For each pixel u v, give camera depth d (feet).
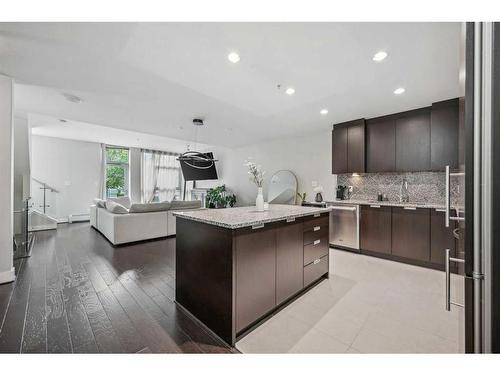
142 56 6.67
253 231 5.83
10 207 8.28
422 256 10.30
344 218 12.80
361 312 6.61
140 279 8.74
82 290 7.78
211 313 5.75
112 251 12.26
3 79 7.85
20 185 13.23
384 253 11.39
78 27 5.43
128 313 6.44
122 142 23.26
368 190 13.71
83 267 9.95
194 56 6.66
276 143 19.25
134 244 13.66
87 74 7.77
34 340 5.24
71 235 15.97
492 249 2.33
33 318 6.09
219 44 6.08
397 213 11.02
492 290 2.34
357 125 12.98
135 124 14.20
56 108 11.25
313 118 12.85
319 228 8.55
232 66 7.19
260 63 6.99
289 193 17.70
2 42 6.00
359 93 9.23
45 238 15.07
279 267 6.63
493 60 2.32
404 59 6.71
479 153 2.38
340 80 8.11
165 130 15.80
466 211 2.46
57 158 20.99
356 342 5.32
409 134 11.35
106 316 6.27
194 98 9.88
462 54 2.69
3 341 5.19
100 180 23.31
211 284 5.80
